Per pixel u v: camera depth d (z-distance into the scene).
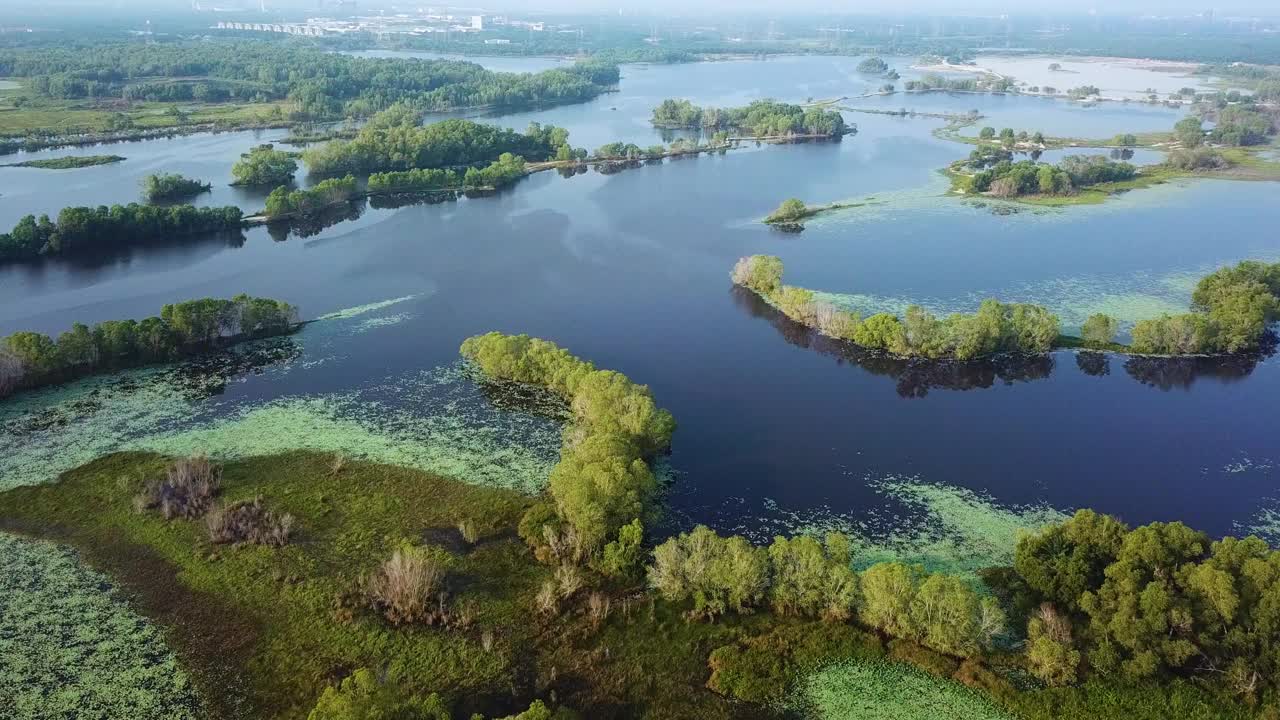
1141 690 63.50
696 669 67.81
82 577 76.31
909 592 69.88
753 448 103.75
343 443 100.75
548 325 141.38
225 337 130.00
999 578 78.19
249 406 109.12
